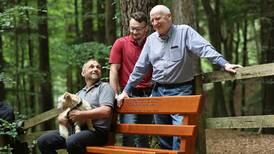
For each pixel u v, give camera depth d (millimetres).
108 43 13062
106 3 13148
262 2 14211
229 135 12391
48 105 16156
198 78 5902
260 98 18391
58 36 18984
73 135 5441
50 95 16250
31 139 8359
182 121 5160
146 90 6164
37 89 17781
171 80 5512
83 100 5621
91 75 5805
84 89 5945
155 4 7508
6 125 7508
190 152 4879
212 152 10016
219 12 17688
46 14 15578
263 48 14109
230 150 10148
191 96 4949
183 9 8695
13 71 14914
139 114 6105
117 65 6273
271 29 13797
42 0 15047
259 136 11875
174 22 8789
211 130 13703
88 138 5465
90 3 16359
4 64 14609
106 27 13188
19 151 8406
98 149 5305
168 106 5176
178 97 5082
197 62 7195
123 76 6301
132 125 5590
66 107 5578
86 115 5457
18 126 8258
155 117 5762
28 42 16969
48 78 16188
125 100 5762
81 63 12469
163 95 5625
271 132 13578
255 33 19906
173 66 5461
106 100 5609
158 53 5555
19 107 16422
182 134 4898
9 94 17156
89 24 15797
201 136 6309
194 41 5367
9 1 12875
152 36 5699
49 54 17656
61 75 20094
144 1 7410
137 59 6188
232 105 18781
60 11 18078
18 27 15625
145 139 6633
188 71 5523
